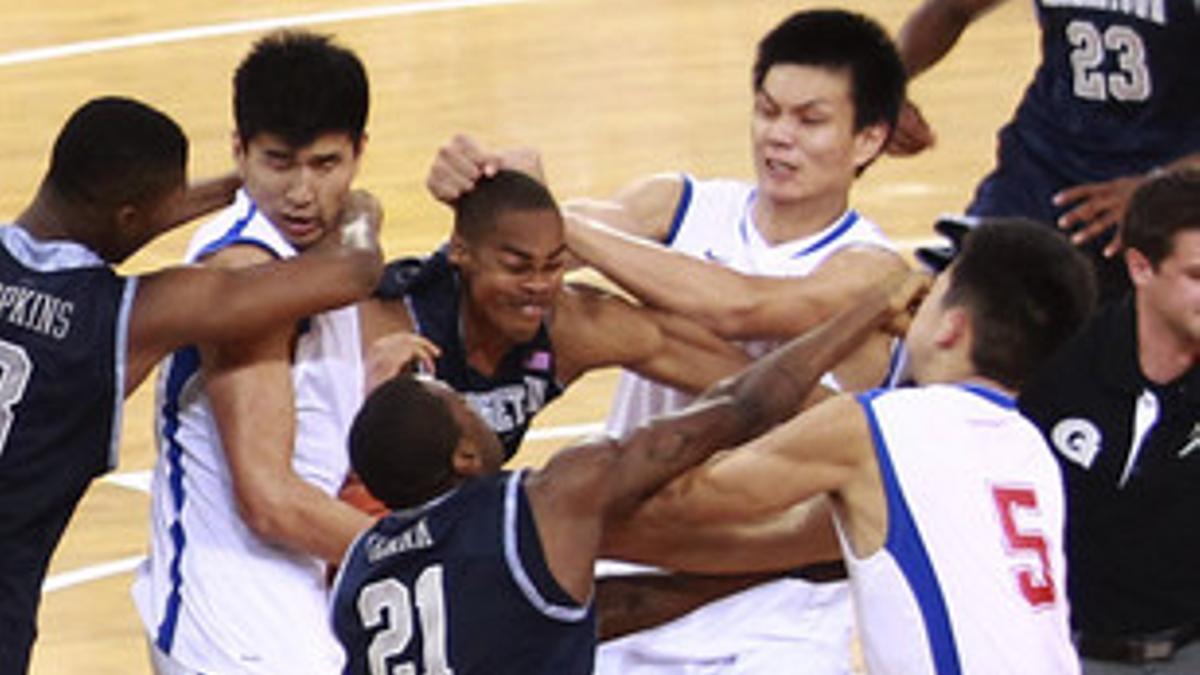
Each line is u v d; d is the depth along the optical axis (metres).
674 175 13.20
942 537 10.01
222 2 32.56
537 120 27.41
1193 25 14.77
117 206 11.37
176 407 11.86
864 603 10.17
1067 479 12.28
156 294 11.16
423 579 9.95
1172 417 12.01
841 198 12.67
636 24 31.03
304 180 11.40
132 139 11.32
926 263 12.69
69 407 11.20
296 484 11.35
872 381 12.51
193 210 12.49
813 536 10.86
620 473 9.93
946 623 10.01
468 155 11.41
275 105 11.27
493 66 29.47
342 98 11.35
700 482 10.16
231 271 11.22
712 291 12.18
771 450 10.12
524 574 9.81
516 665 9.91
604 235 12.16
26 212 11.60
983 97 27.70
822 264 12.44
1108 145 15.38
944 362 10.37
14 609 11.46
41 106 28.45
